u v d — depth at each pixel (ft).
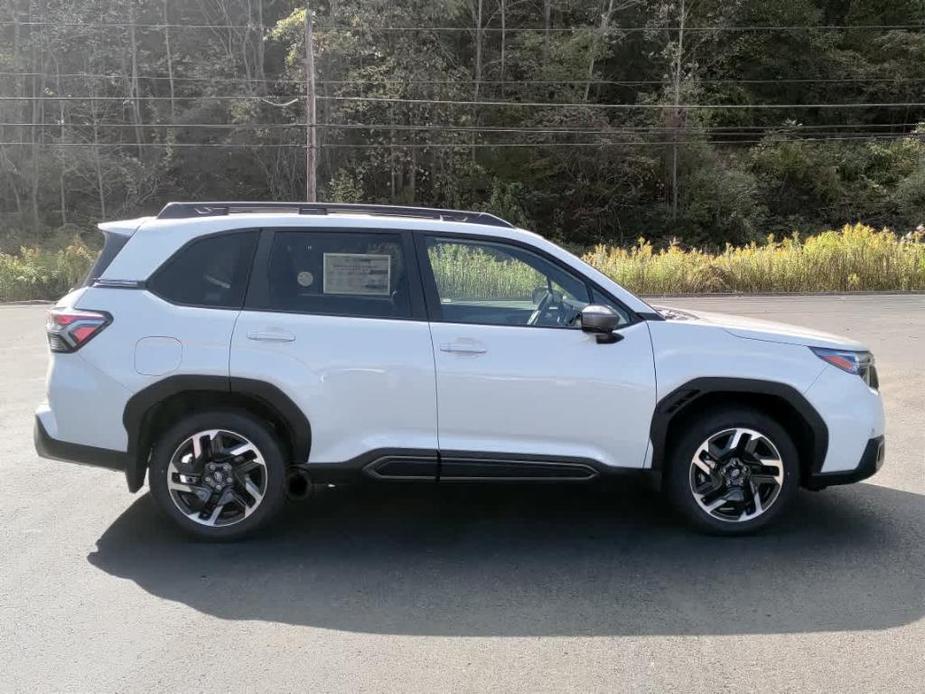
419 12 123.95
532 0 148.25
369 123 124.06
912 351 37.52
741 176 138.41
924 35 155.63
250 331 14.34
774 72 157.89
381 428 14.48
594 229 138.21
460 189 133.08
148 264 14.74
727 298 68.03
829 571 13.82
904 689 10.12
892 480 18.90
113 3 126.52
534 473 14.67
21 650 11.01
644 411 14.64
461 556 14.52
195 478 14.75
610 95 154.10
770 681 10.30
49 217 133.49
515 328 14.64
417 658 10.85
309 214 15.34
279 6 135.23
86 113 129.08
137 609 12.26
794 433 15.65
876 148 147.74
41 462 19.85
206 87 128.57
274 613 12.19
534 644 11.27
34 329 47.62
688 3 145.28
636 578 13.56
